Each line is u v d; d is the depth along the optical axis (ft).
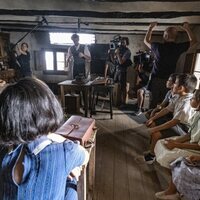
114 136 10.19
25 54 17.02
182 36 14.39
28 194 1.84
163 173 7.15
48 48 20.03
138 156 8.26
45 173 1.89
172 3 7.68
